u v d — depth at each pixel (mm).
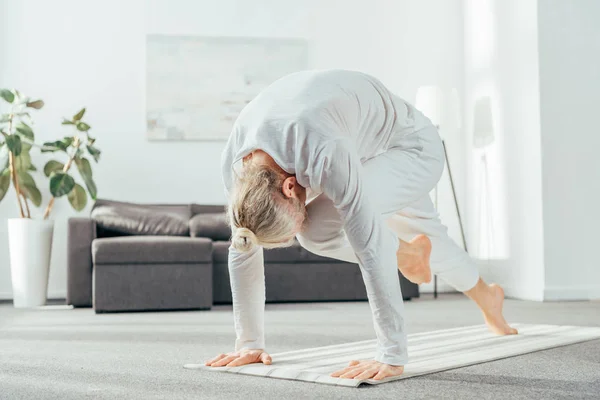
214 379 2184
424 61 6652
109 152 6246
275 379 2164
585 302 5145
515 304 5012
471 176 6457
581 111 5383
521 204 5570
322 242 2154
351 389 1987
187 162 6328
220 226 5641
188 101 6320
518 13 5594
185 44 6324
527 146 5480
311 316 4418
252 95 6398
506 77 5797
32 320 4398
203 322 4211
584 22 5402
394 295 2045
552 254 5293
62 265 6133
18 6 6180
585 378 2176
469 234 6516
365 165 2221
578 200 5355
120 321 4297
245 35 6434
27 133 5566
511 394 1936
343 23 6559
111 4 6281
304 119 1924
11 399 1926
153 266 5016
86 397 1933
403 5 6648
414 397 1888
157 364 2527
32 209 6109
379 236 1975
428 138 2375
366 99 2164
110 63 6273
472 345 2854
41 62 6199
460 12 6711
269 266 5461
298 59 6473
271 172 1930
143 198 6277
